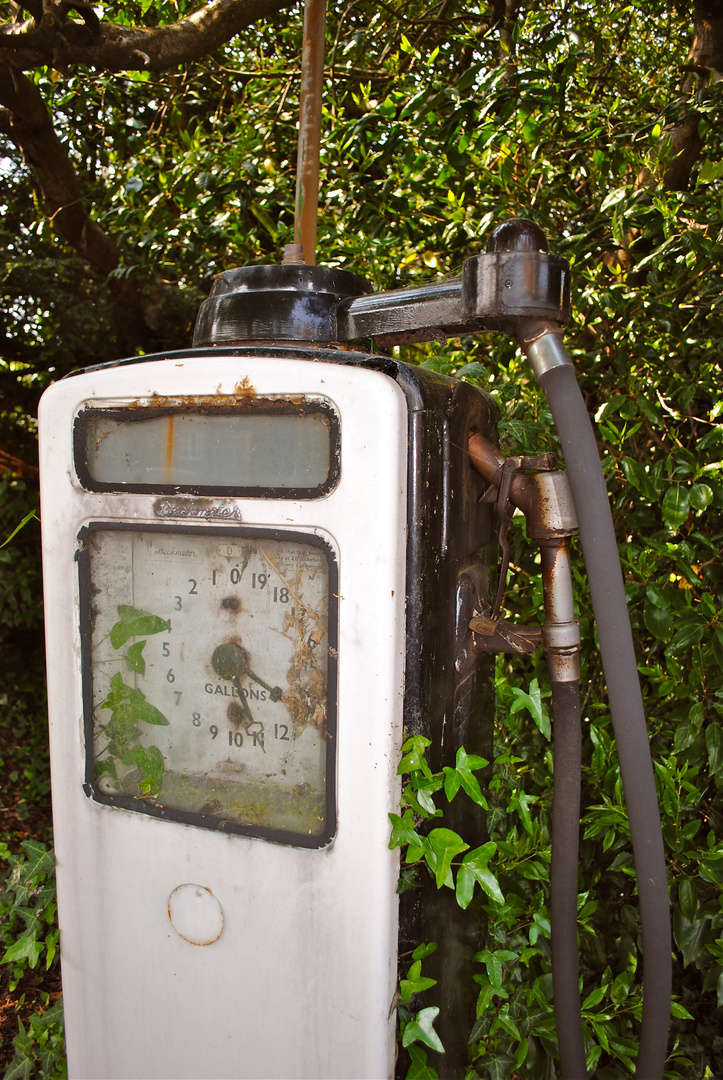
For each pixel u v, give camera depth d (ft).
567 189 7.18
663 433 6.78
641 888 3.45
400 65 8.37
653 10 8.18
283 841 3.73
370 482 3.38
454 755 4.21
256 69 9.37
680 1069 5.79
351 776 3.55
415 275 7.76
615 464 5.75
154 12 9.23
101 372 3.99
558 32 7.50
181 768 4.06
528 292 3.42
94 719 4.25
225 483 3.71
